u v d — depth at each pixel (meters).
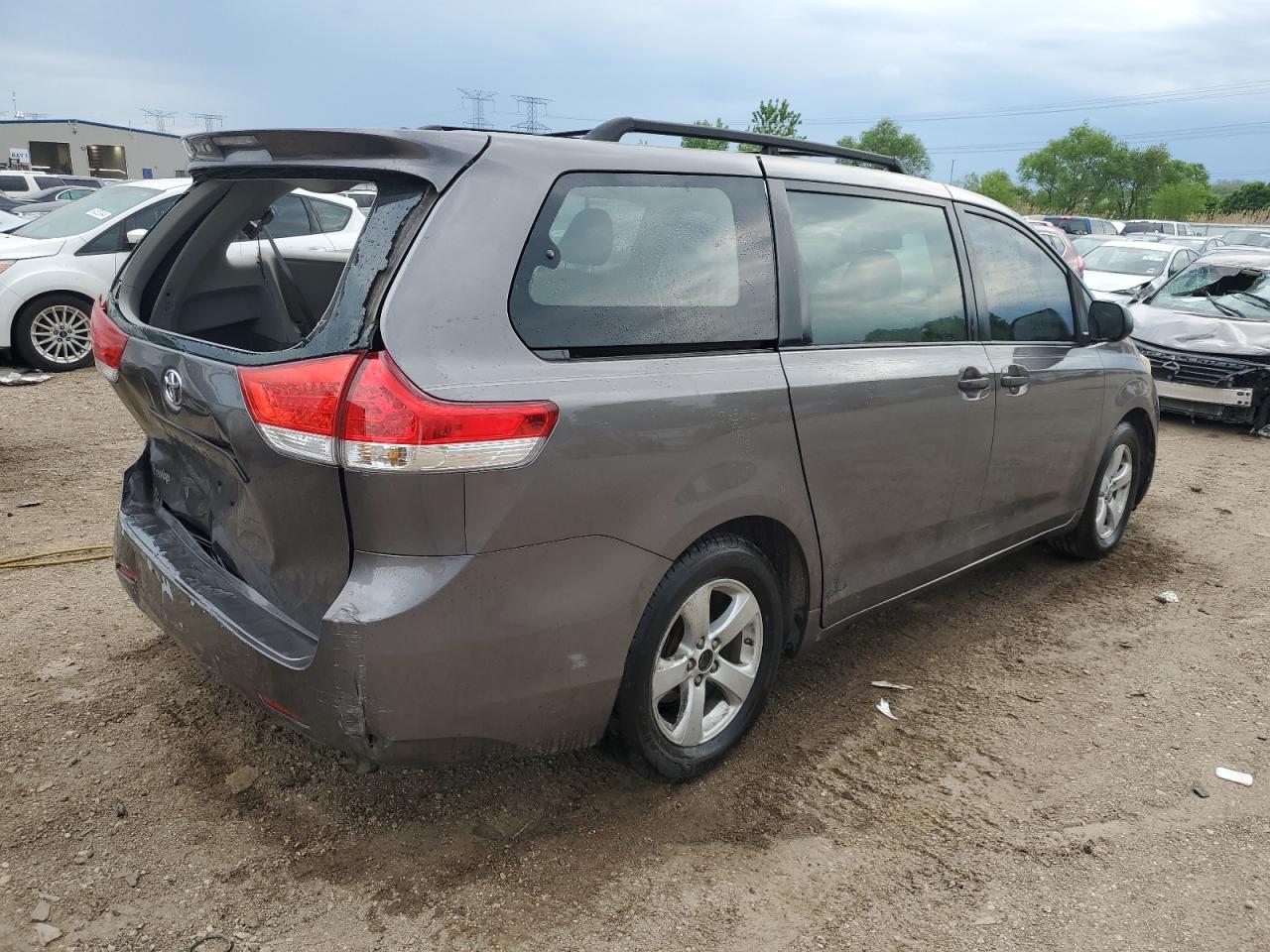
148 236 3.23
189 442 2.68
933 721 3.45
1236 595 4.75
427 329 2.21
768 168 3.09
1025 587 4.76
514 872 2.56
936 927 2.44
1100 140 94.75
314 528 2.31
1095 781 3.11
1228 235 22.97
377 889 2.48
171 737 3.09
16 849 2.56
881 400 3.21
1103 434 4.66
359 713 2.25
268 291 3.65
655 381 2.57
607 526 2.46
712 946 2.35
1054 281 4.39
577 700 2.52
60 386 8.45
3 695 3.29
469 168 2.38
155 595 2.80
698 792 2.95
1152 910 2.53
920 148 92.06
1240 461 7.64
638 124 2.87
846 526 3.22
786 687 3.66
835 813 2.88
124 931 2.30
